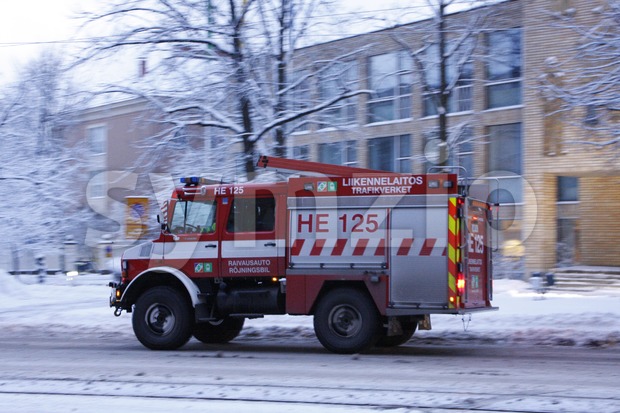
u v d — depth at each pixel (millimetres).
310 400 7969
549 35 21391
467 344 13562
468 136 24172
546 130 22734
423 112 25984
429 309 11266
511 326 14547
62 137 26781
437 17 19562
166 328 12844
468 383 8930
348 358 11445
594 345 13070
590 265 24906
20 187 25656
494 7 20094
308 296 11898
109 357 11961
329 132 20047
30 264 37250
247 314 12539
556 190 24594
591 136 16672
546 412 7242
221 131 19500
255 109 18578
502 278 24891
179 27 18266
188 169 19062
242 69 18375
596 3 18141
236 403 7875
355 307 11680
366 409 7465
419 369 10188
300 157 19891
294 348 13258
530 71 21984
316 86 19359
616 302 17297
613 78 15102
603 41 15398
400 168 26406
